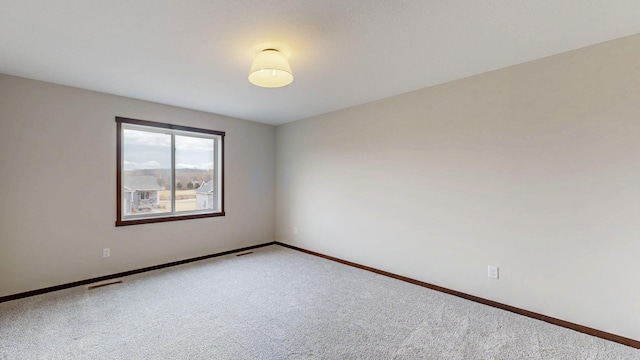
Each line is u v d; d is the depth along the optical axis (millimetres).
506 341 2125
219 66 2594
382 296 2922
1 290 2734
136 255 3574
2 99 2738
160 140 3914
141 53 2334
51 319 2395
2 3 1652
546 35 2068
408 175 3365
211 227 4328
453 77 2895
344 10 1751
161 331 2229
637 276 2061
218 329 2268
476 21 1880
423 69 2686
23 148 2842
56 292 2947
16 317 2422
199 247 4188
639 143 2047
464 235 2918
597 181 2205
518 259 2582
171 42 2156
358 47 2246
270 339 2137
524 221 2545
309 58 2441
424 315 2523
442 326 2338
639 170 2049
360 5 1698
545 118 2430
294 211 4875
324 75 2824
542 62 2441
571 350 2014
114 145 3395
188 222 4062
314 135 4512
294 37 2088
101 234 3307
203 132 4219
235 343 2082
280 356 1938
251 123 4859
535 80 2477
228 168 4543
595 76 2203
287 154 5000
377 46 2230
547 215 2428
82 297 2832
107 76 2824
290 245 4957
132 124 3562
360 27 1951
